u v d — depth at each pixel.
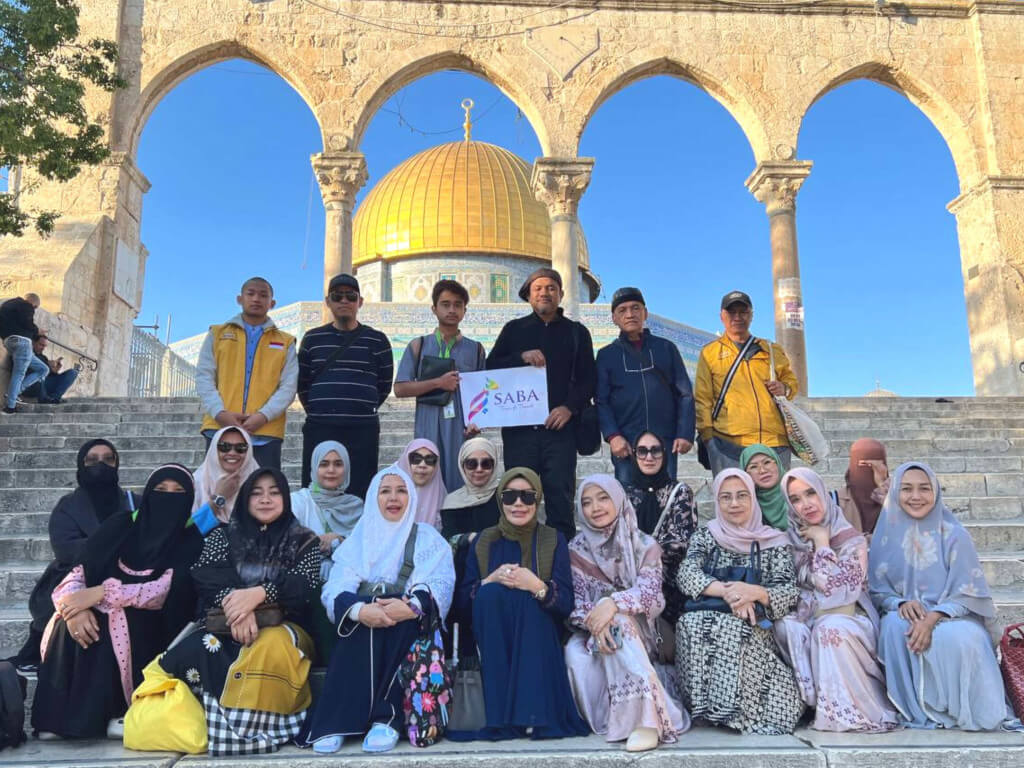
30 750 4.40
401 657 4.64
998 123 18.58
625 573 5.09
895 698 4.74
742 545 5.18
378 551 5.07
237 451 5.84
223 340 7.08
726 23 18.67
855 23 18.86
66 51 17.36
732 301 6.93
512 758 4.16
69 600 4.65
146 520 5.05
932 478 5.21
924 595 5.02
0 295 15.12
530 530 5.20
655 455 5.85
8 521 7.80
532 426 6.32
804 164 18.08
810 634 4.90
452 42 18.14
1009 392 17.50
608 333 28.97
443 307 6.95
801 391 17.19
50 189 17.06
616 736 4.45
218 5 17.88
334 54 17.91
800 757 4.18
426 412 6.71
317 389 6.90
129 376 18.30
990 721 4.52
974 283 18.70
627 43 18.45
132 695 4.67
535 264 34.56
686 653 4.83
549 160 17.64
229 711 4.33
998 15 19.08
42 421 11.36
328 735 4.39
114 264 16.98
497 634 4.76
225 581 4.79
